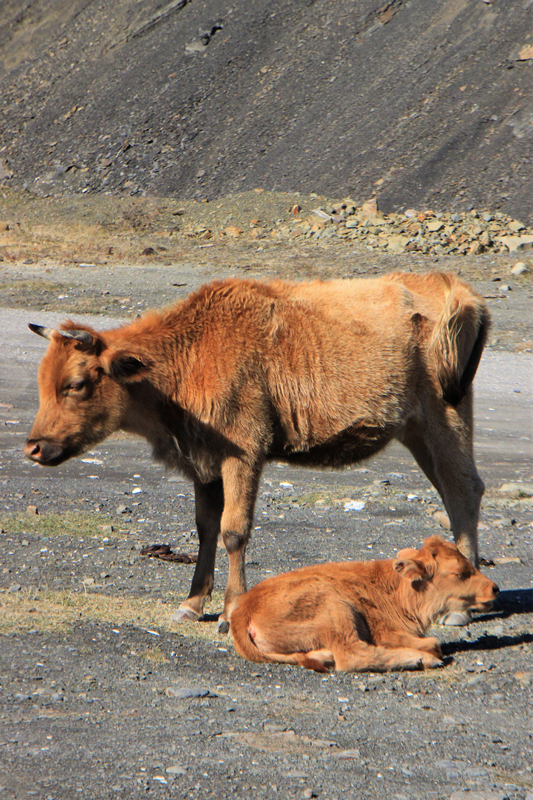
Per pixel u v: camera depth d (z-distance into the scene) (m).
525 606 10.79
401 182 57.94
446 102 66.00
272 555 12.79
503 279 41.44
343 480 18.58
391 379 10.80
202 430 10.14
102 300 38.22
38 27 91.75
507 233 48.22
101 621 9.55
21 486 16.72
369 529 14.38
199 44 82.38
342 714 7.29
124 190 65.62
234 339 10.27
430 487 17.98
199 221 57.81
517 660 8.92
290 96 72.56
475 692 8.01
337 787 5.86
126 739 6.44
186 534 13.98
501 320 35.28
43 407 10.36
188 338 10.33
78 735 6.46
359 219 53.00
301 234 52.31
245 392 10.16
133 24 87.94
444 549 9.27
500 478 18.62
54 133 74.56
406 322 11.05
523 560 12.91
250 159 65.94
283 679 8.21
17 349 30.56
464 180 56.59
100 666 8.12
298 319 10.62
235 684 7.97
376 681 8.27
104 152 70.50
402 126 64.50
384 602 9.05
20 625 9.14
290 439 10.64
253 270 43.84
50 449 10.29
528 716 7.44
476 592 9.13
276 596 8.72
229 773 5.96
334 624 8.59
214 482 10.59
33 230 56.62
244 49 80.31
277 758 6.28
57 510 15.05
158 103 75.69
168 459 10.62
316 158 63.75
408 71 70.94
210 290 10.58
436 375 11.12
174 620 9.93
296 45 79.50
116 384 10.31
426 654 8.64
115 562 12.21
